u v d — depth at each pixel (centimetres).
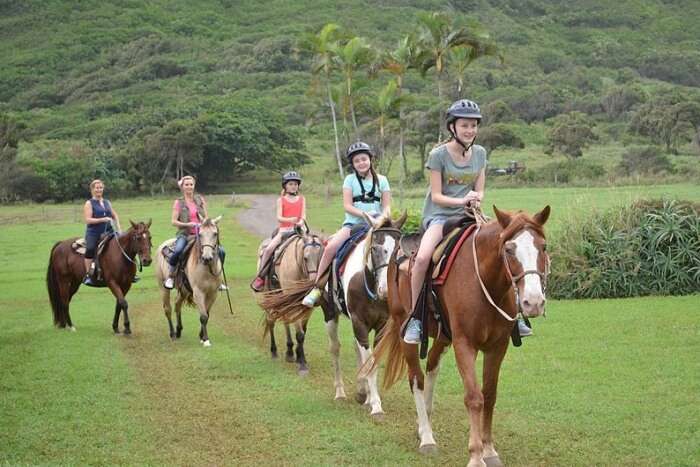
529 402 864
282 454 738
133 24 17775
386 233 854
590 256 1686
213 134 8138
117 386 1032
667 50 15562
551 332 1255
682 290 1650
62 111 12456
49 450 764
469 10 17350
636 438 731
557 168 6231
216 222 1361
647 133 7950
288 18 17100
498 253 632
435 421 829
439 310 699
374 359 789
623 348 1111
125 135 9256
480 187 729
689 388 892
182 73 14062
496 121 9294
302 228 1181
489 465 676
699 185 4469
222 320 1658
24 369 1141
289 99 11275
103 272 1504
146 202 6875
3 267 2883
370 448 747
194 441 788
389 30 15125
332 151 9300
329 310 962
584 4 19200
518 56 13812
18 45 17188
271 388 1016
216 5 18800
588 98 10188
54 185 7319
